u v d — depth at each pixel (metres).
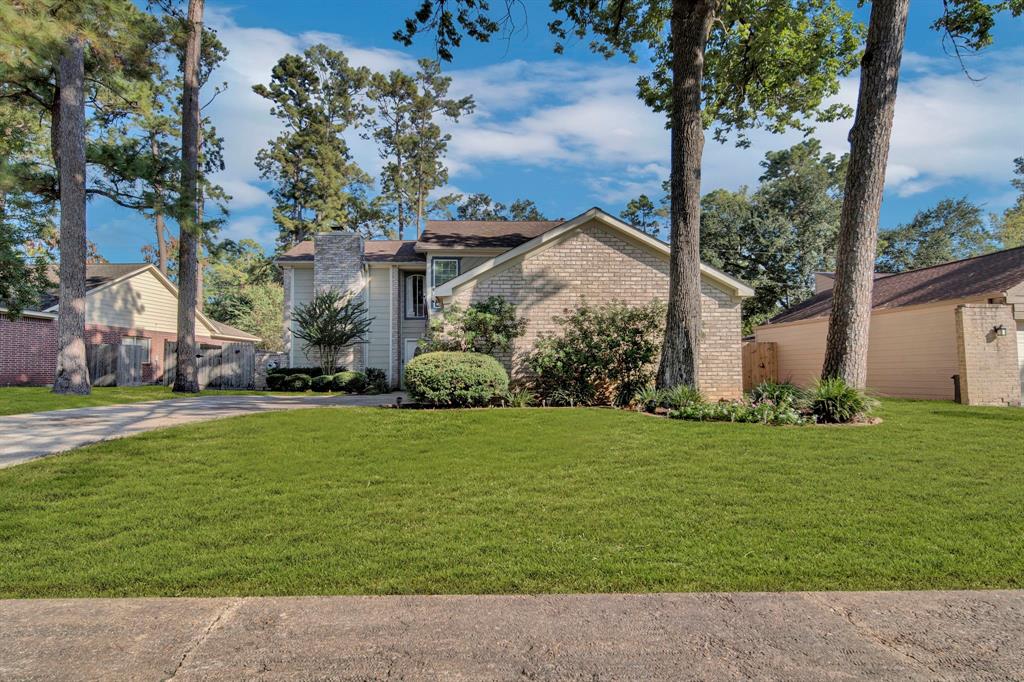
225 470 6.13
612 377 11.88
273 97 35.78
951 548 3.91
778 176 31.59
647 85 16.81
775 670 2.34
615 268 13.13
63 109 13.84
